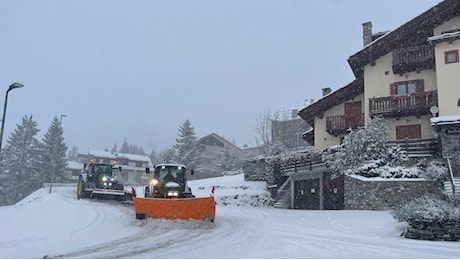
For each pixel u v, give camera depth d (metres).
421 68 23.75
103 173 26.62
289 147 48.41
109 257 7.50
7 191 58.12
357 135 20.80
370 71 25.53
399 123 24.25
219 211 20.06
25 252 8.07
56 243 9.23
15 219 14.13
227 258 7.32
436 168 17.72
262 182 31.30
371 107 24.41
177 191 14.87
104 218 14.31
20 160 60.28
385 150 20.25
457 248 8.41
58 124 61.81
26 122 64.31
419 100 23.05
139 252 8.04
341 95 27.47
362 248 8.41
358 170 19.77
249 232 11.17
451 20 22.95
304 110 28.89
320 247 8.56
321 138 28.25
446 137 19.11
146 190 15.62
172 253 7.91
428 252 7.93
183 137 57.88
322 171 23.33
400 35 24.20
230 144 69.81
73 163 76.25
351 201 19.56
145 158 83.56
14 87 20.30
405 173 18.44
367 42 28.97
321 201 23.20
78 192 27.14
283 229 11.93
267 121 52.09
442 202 11.02
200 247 8.62
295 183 26.45
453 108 21.09
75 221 13.41
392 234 10.85
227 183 32.38
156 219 12.80
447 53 21.86
